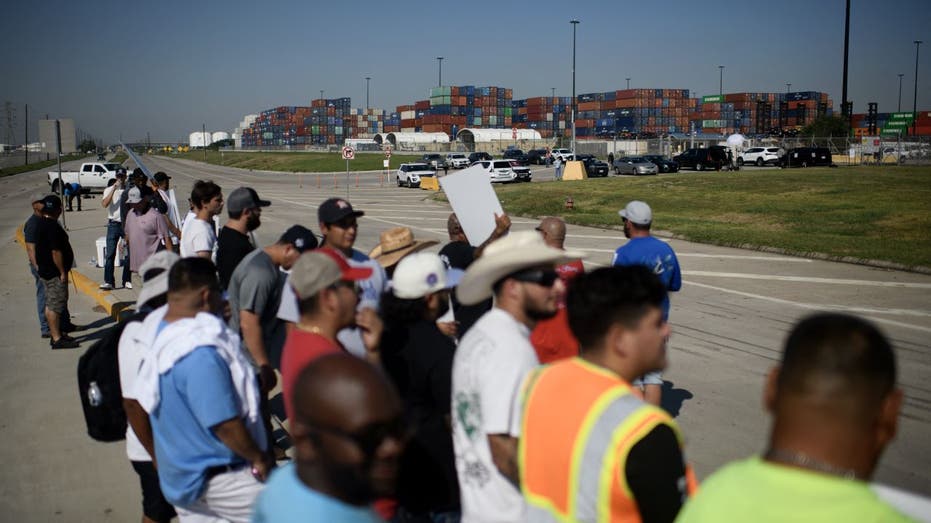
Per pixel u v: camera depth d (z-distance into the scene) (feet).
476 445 8.72
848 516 4.50
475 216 16.70
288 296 13.33
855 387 4.54
